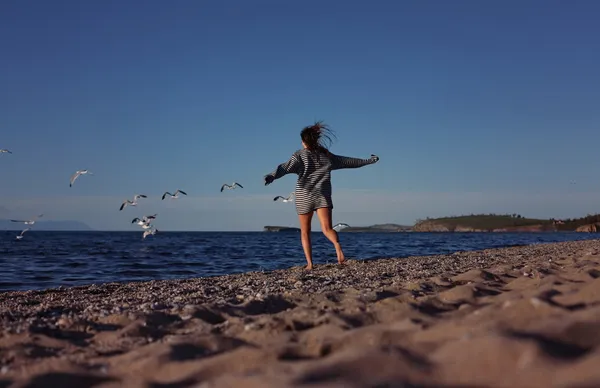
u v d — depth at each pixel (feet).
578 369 6.41
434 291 19.94
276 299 18.72
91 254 72.95
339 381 7.00
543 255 43.37
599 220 467.52
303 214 33.04
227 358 9.43
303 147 32.50
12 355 11.80
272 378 7.18
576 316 8.68
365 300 17.51
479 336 8.09
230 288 25.18
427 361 7.77
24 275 43.73
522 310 10.82
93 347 12.57
